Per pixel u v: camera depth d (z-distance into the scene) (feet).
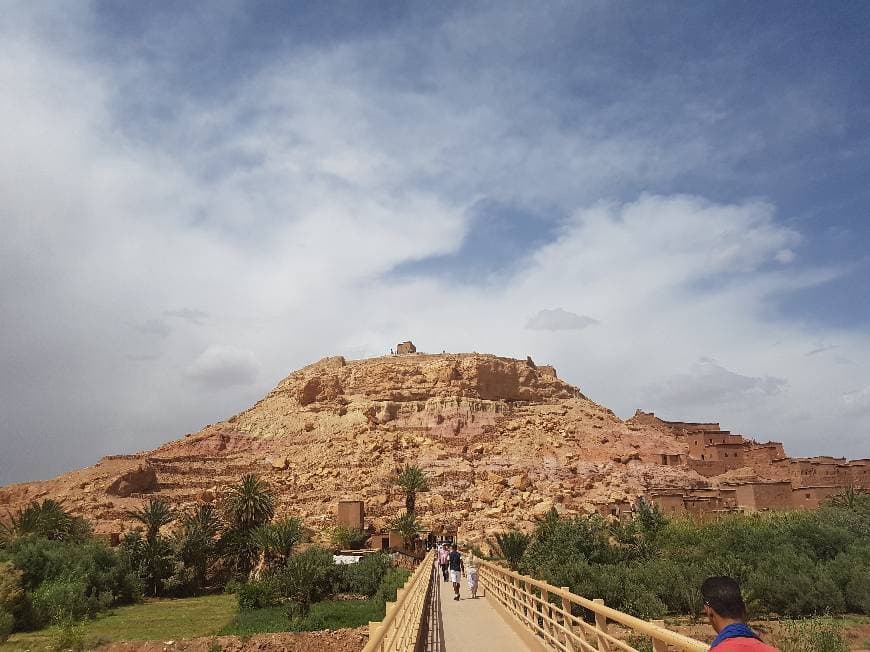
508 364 418.51
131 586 178.40
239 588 168.76
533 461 326.24
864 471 288.51
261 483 218.59
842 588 92.58
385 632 21.49
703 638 77.15
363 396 401.08
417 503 290.97
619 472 312.50
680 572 100.01
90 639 121.29
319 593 166.91
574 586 100.89
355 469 324.60
